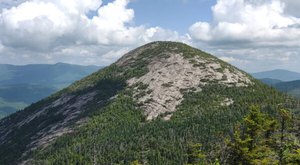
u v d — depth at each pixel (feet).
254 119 203.62
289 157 182.29
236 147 193.47
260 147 199.00
